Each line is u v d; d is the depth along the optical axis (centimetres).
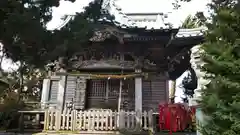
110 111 1135
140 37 1293
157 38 1284
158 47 1377
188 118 857
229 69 276
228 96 269
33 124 1193
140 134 1079
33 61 681
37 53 668
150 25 1397
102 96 1418
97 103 1406
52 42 647
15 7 616
